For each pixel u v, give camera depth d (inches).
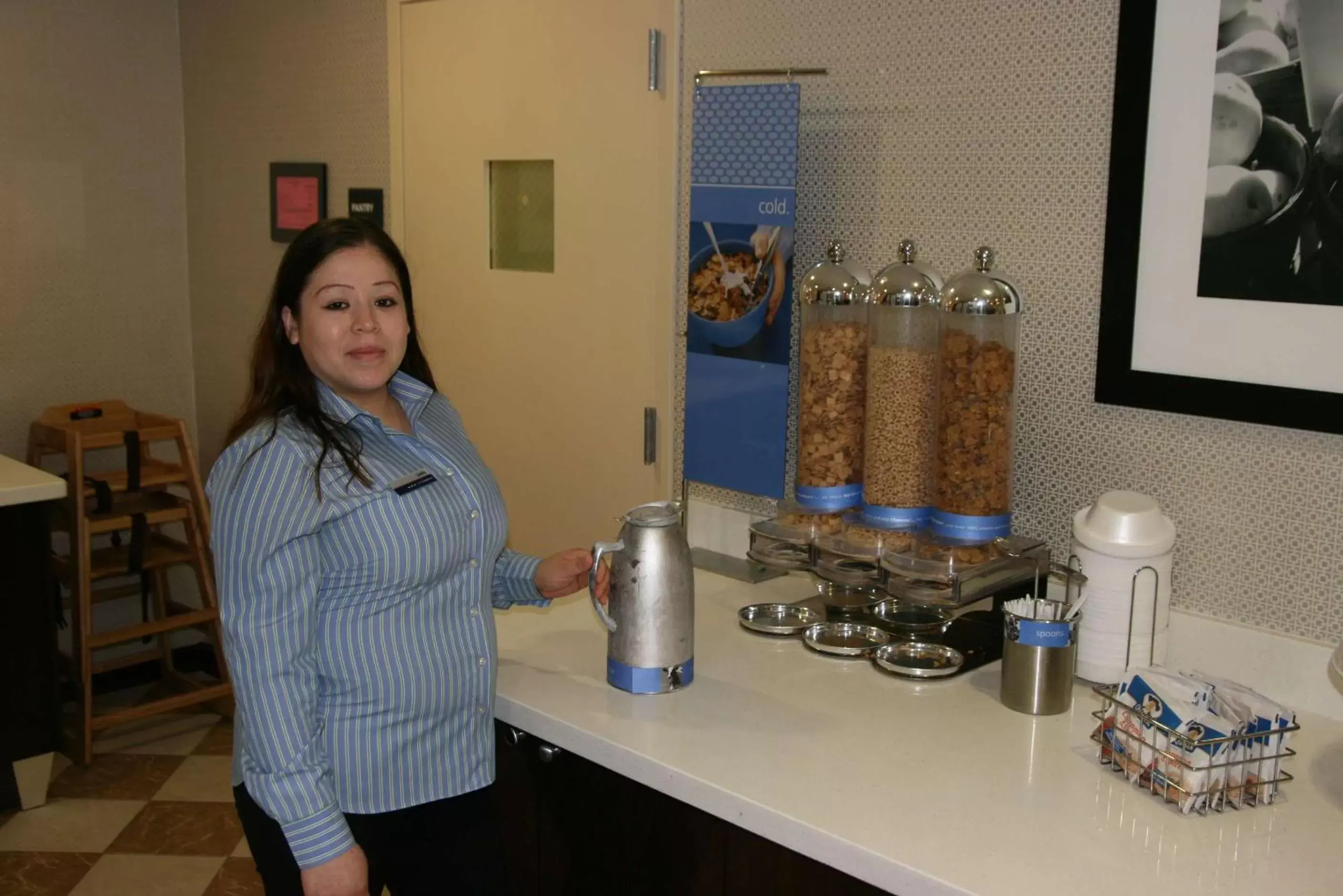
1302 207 65.5
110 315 159.6
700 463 96.4
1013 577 75.3
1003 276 75.2
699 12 96.0
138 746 145.9
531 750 71.2
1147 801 57.6
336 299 61.3
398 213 129.7
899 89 83.5
